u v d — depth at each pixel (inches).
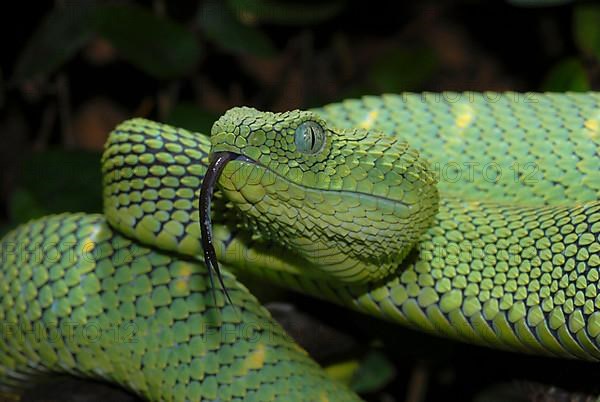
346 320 12.5
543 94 12.2
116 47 14.9
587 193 12.0
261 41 16.1
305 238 11.2
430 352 12.9
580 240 11.3
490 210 11.7
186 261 11.9
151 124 11.6
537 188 12.1
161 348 11.8
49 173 14.1
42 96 17.3
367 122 12.3
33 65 15.6
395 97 12.3
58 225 12.2
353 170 11.0
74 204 14.1
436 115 12.2
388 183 11.1
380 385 13.6
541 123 12.1
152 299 11.8
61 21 15.6
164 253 11.9
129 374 11.9
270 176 10.9
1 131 17.4
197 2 17.5
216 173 10.9
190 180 11.6
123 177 11.6
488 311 11.4
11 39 17.4
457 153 12.1
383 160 11.0
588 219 11.3
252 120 10.9
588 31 14.9
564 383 12.0
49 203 14.1
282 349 11.8
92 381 12.3
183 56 15.1
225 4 16.0
